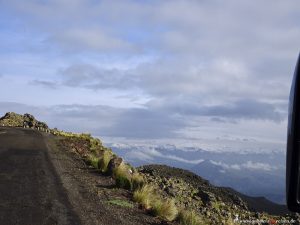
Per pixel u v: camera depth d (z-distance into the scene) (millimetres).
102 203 14055
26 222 10633
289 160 3045
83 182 17844
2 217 10914
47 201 13234
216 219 26031
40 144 34375
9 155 24766
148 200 14812
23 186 15391
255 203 58906
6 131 48500
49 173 19078
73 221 11148
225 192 51844
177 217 14070
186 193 37188
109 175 20562
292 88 3168
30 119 80125
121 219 12156
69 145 36719
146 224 12078
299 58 3084
